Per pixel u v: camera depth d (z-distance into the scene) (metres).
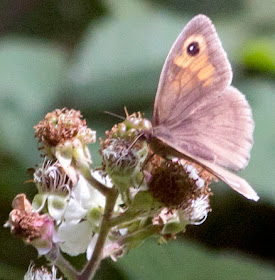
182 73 1.25
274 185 1.32
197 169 1.25
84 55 1.36
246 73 1.36
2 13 1.64
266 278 1.31
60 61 1.37
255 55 1.36
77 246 1.25
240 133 1.24
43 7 1.64
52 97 1.36
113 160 1.24
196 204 1.25
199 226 1.34
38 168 1.25
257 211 1.34
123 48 1.36
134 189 1.25
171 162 1.25
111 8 1.45
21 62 1.37
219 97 1.25
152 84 1.35
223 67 1.25
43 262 1.34
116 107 1.35
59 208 1.25
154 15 1.38
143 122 1.25
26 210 1.25
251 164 1.33
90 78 1.35
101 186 1.25
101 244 1.25
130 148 1.24
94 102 1.35
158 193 1.24
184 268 1.31
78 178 1.25
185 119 1.25
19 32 1.62
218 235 1.34
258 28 1.38
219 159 1.24
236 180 1.24
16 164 1.34
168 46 1.36
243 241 1.34
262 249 1.34
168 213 1.25
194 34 1.25
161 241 1.25
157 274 1.31
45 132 1.25
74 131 1.25
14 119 1.35
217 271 1.31
